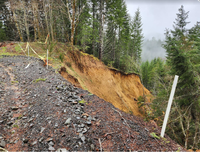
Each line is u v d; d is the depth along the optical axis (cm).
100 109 357
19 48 1184
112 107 383
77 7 1568
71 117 303
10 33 2406
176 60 689
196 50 636
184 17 1517
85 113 324
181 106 720
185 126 664
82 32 1388
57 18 1574
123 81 1655
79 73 1142
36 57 998
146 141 258
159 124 582
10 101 405
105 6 1755
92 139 242
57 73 686
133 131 283
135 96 1597
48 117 307
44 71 689
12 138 256
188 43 745
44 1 1249
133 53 2580
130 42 2758
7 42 1413
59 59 1018
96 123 290
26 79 587
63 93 436
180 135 670
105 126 283
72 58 1190
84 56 1357
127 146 236
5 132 273
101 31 1652
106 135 256
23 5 1456
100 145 230
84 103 381
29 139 250
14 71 689
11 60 884
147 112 677
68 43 1384
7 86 516
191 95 666
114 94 1308
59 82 541
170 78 838
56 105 356
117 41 2488
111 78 1452
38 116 318
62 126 273
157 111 735
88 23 1630
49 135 250
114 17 1916
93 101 402
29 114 333
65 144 227
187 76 670
